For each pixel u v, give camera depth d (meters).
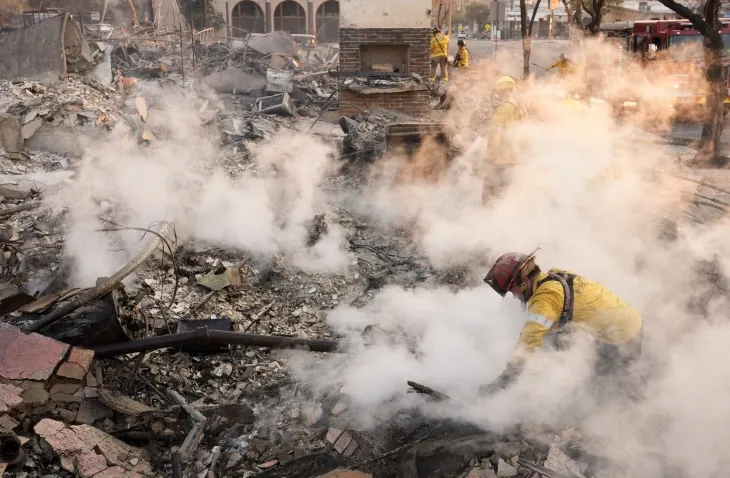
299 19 52.03
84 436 4.04
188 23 36.88
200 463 4.12
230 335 4.83
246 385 4.98
